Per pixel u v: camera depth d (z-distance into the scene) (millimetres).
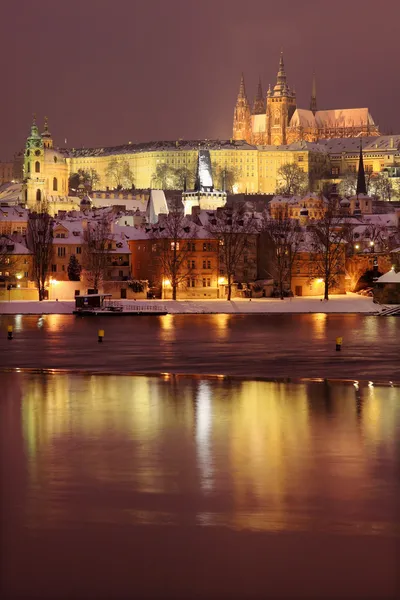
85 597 50531
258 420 97312
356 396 114875
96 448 83250
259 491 68812
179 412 102438
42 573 53594
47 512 63812
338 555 56094
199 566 54500
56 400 111250
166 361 156750
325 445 84500
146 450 82375
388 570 53938
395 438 87625
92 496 67500
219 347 182500
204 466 76312
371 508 64688
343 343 191125
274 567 54312
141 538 58844
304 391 119375
